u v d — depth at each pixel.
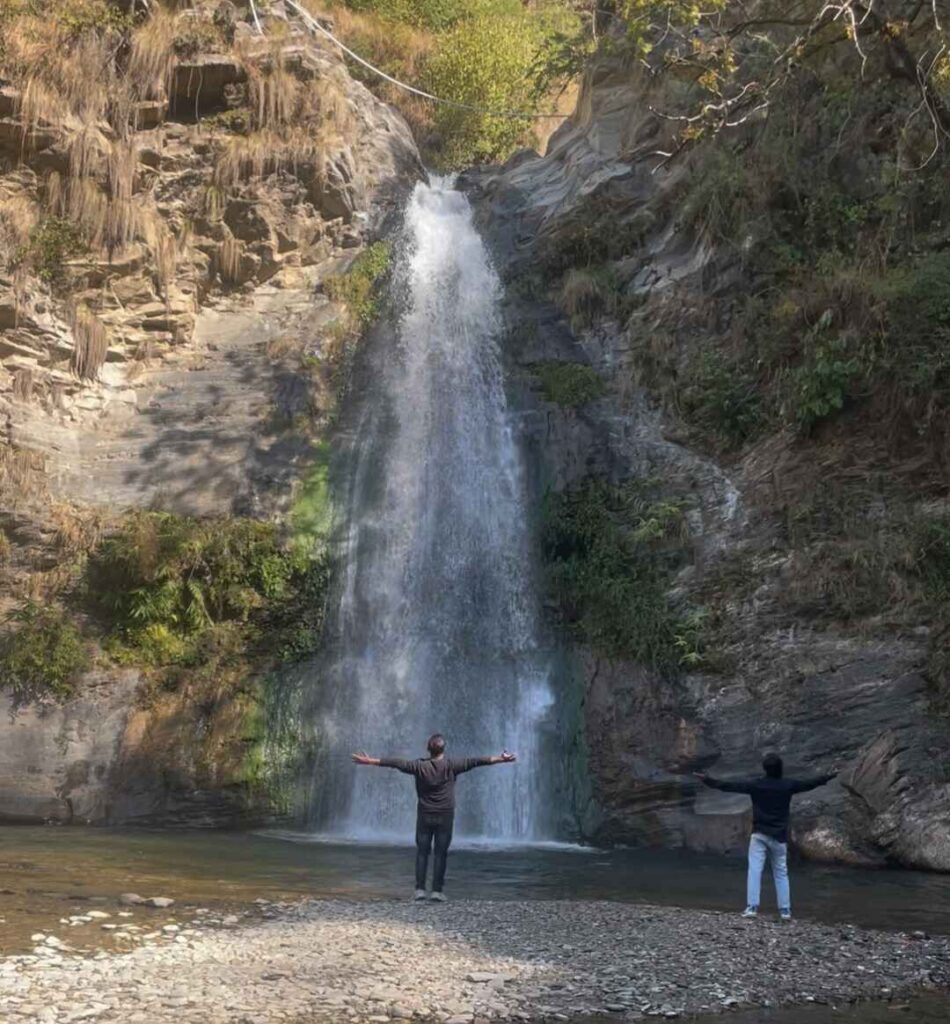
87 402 26.62
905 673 19.52
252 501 25.08
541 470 25.31
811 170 25.81
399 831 21.38
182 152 29.25
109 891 13.18
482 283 30.08
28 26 27.84
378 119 33.62
